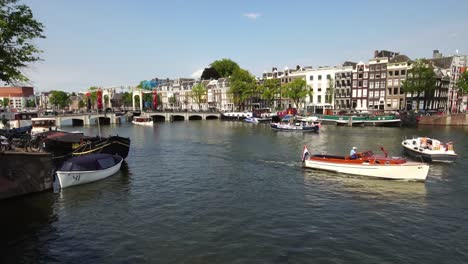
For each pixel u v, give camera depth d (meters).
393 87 83.44
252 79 105.94
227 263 12.97
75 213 18.47
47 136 33.69
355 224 16.78
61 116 80.69
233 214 18.16
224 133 61.53
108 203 20.11
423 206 19.48
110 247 14.41
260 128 72.75
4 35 19.09
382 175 25.42
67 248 14.38
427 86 73.38
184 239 15.09
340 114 81.25
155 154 37.62
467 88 76.75
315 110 100.88
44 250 14.23
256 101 121.12
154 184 24.38
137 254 13.76
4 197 20.12
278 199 20.78
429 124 71.06
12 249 14.36
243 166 30.59
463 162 31.81
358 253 13.79
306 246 14.38
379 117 71.12
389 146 42.38
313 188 23.20
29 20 20.11
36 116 67.38
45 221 17.38
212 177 26.45
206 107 139.12
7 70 19.42
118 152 32.06
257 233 15.69
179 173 27.91
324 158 28.38
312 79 101.12
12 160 20.19
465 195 21.56
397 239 15.10
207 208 19.12
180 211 18.66
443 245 14.55
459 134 54.47
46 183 22.06
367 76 88.31
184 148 42.16
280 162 32.41
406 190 22.66
